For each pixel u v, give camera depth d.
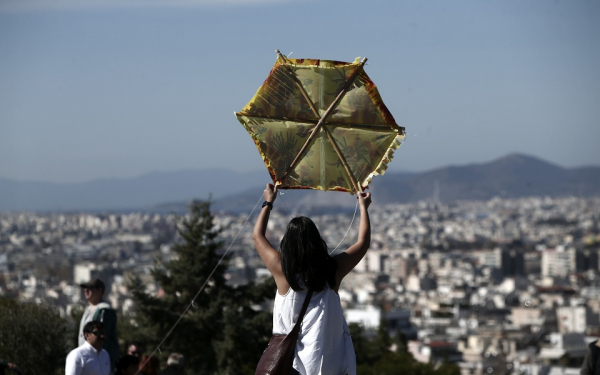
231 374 26.47
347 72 9.09
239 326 26.38
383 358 48.25
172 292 27.77
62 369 21.20
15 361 20.81
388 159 9.05
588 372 16.72
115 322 15.50
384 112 9.09
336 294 8.38
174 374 16.95
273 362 8.20
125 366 15.65
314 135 9.11
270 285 28.31
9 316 21.61
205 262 27.62
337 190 9.10
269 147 9.07
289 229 8.34
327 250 8.38
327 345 8.22
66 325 23.66
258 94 9.10
